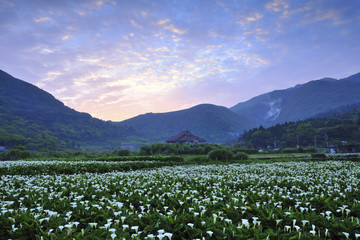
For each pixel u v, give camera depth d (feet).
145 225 14.29
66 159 88.84
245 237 11.77
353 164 61.93
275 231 13.70
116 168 60.59
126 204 19.49
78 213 16.15
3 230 13.52
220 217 15.07
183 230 13.70
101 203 18.35
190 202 19.75
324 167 53.47
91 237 11.65
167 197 22.25
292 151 233.76
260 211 16.03
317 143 461.78
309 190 25.27
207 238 12.41
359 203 19.16
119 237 11.92
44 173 46.57
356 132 450.30
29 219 14.06
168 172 46.32
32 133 646.74
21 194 22.44
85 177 38.14
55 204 18.22
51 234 12.38
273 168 50.98
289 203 19.88
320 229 13.79
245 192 23.44
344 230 13.12
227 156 91.81
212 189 26.08
